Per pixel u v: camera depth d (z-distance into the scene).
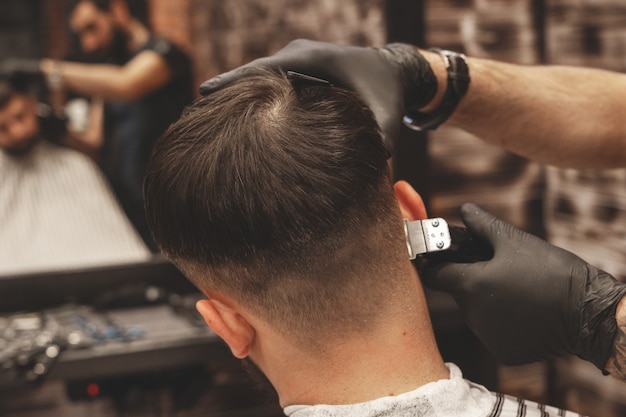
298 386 0.62
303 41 0.75
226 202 0.58
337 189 0.58
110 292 1.84
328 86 0.63
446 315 1.77
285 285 0.59
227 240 0.58
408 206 0.69
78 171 1.79
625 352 0.66
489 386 1.86
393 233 0.60
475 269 0.70
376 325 0.60
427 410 0.60
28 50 1.70
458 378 0.63
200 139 0.60
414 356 0.61
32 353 1.59
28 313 1.81
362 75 0.73
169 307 1.86
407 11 1.74
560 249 0.70
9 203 1.78
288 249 0.58
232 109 0.60
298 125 0.59
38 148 1.77
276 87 0.62
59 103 1.75
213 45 1.80
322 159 0.58
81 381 1.80
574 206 1.87
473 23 1.84
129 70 1.73
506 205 1.96
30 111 1.74
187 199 0.59
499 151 1.93
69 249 1.82
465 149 1.91
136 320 1.80
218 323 0.63
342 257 0.58
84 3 1.69
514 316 0.69
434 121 0.86
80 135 1.78
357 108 0.61
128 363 1.64
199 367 1.86
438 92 0.83
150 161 0.62
